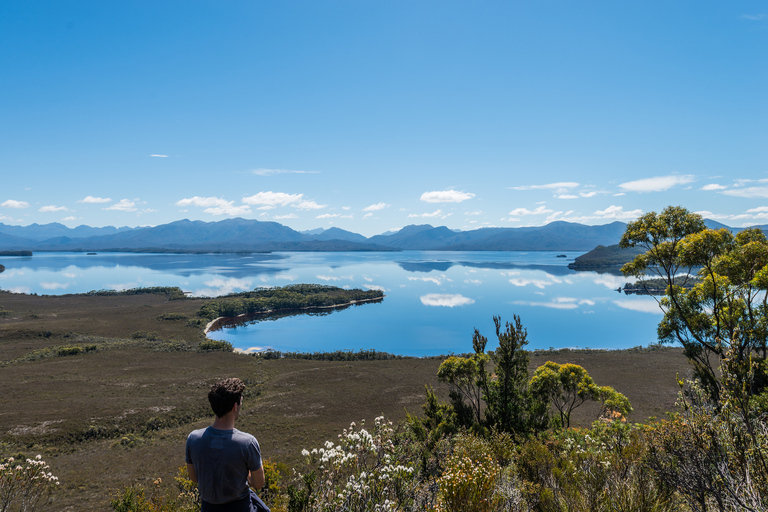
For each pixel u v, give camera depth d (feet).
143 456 136.05
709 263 70.28
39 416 176.55
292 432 158.51
